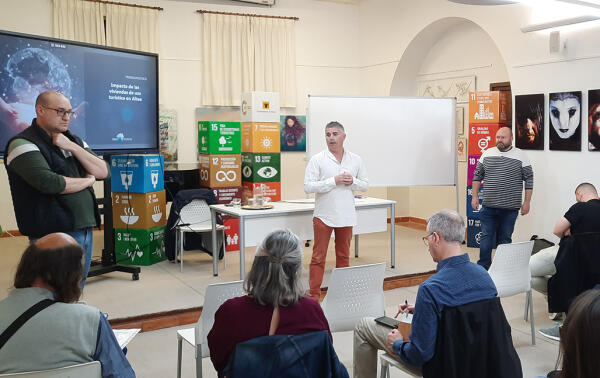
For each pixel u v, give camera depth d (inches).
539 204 251.8
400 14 336.2
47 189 128.6
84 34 304.8
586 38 227.0
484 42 304.0
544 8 243.0
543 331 150.8
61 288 74.5
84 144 144.4
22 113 182.7
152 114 234.5
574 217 154.6
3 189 301.1
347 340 165.5
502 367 90.0
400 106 272.4
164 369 143.9
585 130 230.4
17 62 180.1
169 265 243.3
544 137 247.8
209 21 333.7
